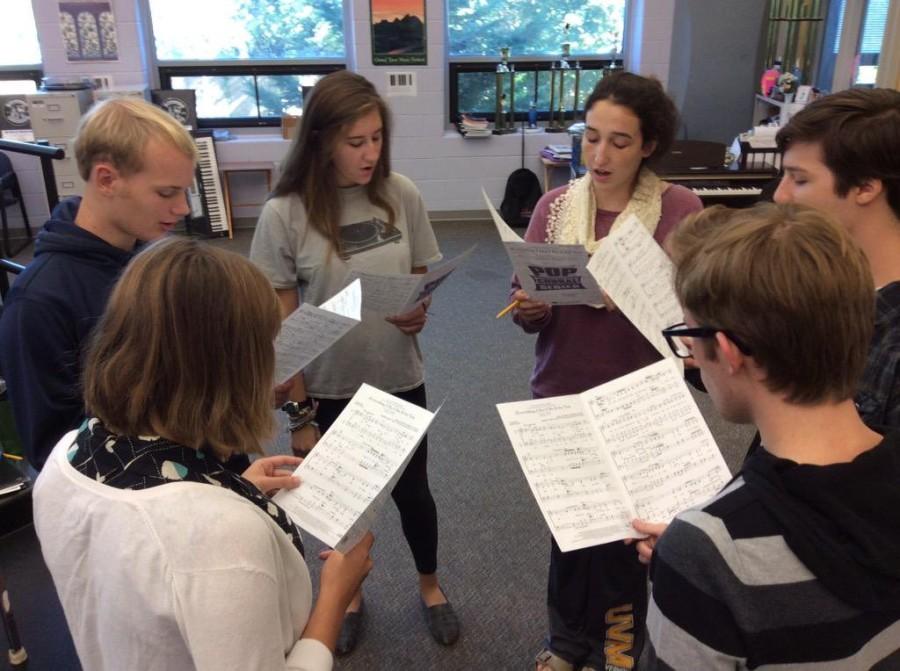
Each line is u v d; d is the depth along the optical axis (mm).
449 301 4520
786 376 709
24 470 2096
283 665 821
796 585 672
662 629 736
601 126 1577
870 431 749
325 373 1809
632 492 1151
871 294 708
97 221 1316
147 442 826
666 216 1651
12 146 2160
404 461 1151
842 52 4727
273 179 5824
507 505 2588
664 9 5648
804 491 685
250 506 829
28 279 1250
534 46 6004
